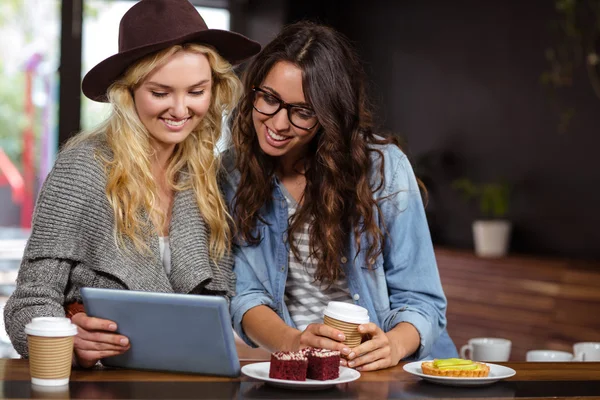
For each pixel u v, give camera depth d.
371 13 7.11
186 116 2.36
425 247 2.62
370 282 2.61
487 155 6.36
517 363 2.45
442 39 6.65
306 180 2.60
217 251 2.55
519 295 5.44
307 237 2.61
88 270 2.32
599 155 5.67
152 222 2.42
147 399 1.86
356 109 2.53
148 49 2.28
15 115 5.55
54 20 5.66
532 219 6.08
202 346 2.05
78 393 1.89
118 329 2.10
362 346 2.24
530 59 6.08
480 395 2.02
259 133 2.50
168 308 2.02
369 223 2.54
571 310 5.08
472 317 5.67
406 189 2.63
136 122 2.38
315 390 2.01
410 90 6.88
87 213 2.30
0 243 5.27
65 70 5.66
